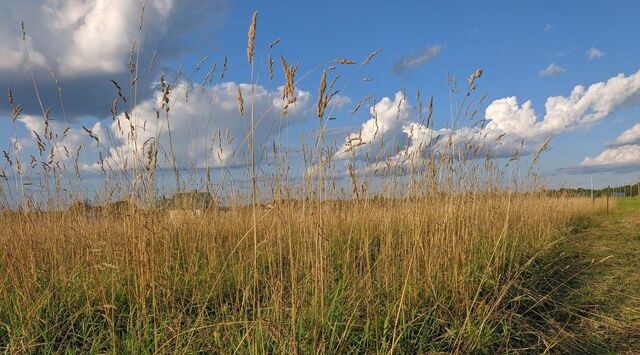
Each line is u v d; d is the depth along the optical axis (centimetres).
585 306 465
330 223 523
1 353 306
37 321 331
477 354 336
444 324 362
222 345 304
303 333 310
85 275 396
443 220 468
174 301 376
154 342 301
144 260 328
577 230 1213
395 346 314
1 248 401
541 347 367
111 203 462
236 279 396
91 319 352
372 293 366
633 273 612
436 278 415
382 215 508
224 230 534
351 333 327
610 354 363
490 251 548
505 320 384
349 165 378
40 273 404
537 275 538
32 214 442
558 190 1331
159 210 405
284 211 333
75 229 461
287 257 387
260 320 282
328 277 380
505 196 751
